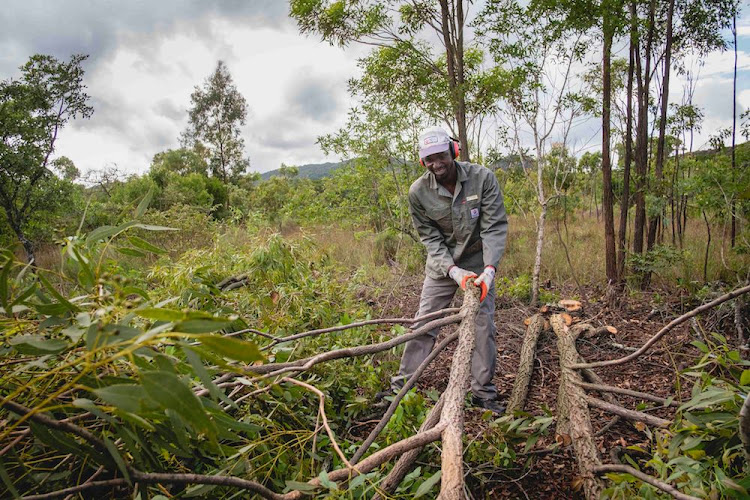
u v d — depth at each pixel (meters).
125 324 1.17
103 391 0.93
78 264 1.50
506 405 3.20
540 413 3.01
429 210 3.21
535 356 3.93
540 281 6.25
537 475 2.32
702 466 1.60
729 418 1.68
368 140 6.93
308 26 6.16
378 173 7.36
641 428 2.19
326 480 1.39
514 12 5.17
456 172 3.11
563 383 2.73
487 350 3.06
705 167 5.28
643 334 4.34
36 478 1.34
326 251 4.25
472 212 3.09
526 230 9.41
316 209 8.30
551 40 5.16
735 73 5.43
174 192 19.61
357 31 6.02
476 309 2.53
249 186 42.66
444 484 1.38
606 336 4.33
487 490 2.21
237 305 3.19
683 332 4.22
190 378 1.70
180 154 44.31
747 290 1.96
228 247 3.92
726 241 6.52
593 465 2.04
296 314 3.13
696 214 6.26
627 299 5.20
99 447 1.12
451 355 3.98
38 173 8.55
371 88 6.57
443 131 2.97
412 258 7.25
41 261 8.75
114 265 2.09
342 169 7.85
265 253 3.36
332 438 1.52
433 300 3.32
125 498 1.50
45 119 8.60
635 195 5.71
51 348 1.12
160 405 0.96
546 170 7.80
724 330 4.09
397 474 1.85
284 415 2.20
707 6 5.41
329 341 2.98
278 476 1.84
